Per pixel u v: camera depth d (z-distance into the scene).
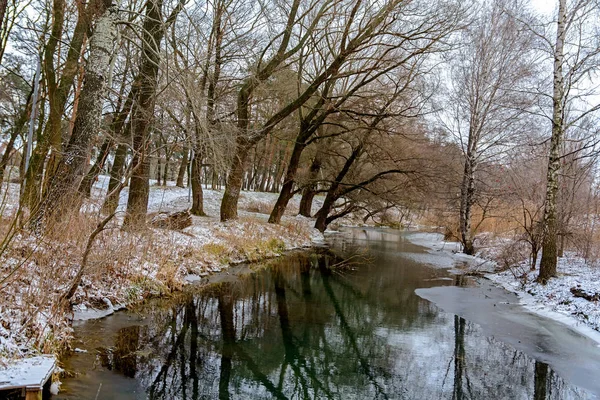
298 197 36.69
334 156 23.86
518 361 6.45
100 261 6.98
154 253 9.39
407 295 10.85
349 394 5.25
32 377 3.81
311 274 12.98
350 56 16.86
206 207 23.06
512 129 18.05
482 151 18.92
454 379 5.75
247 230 15.64
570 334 7.74
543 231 11.26
